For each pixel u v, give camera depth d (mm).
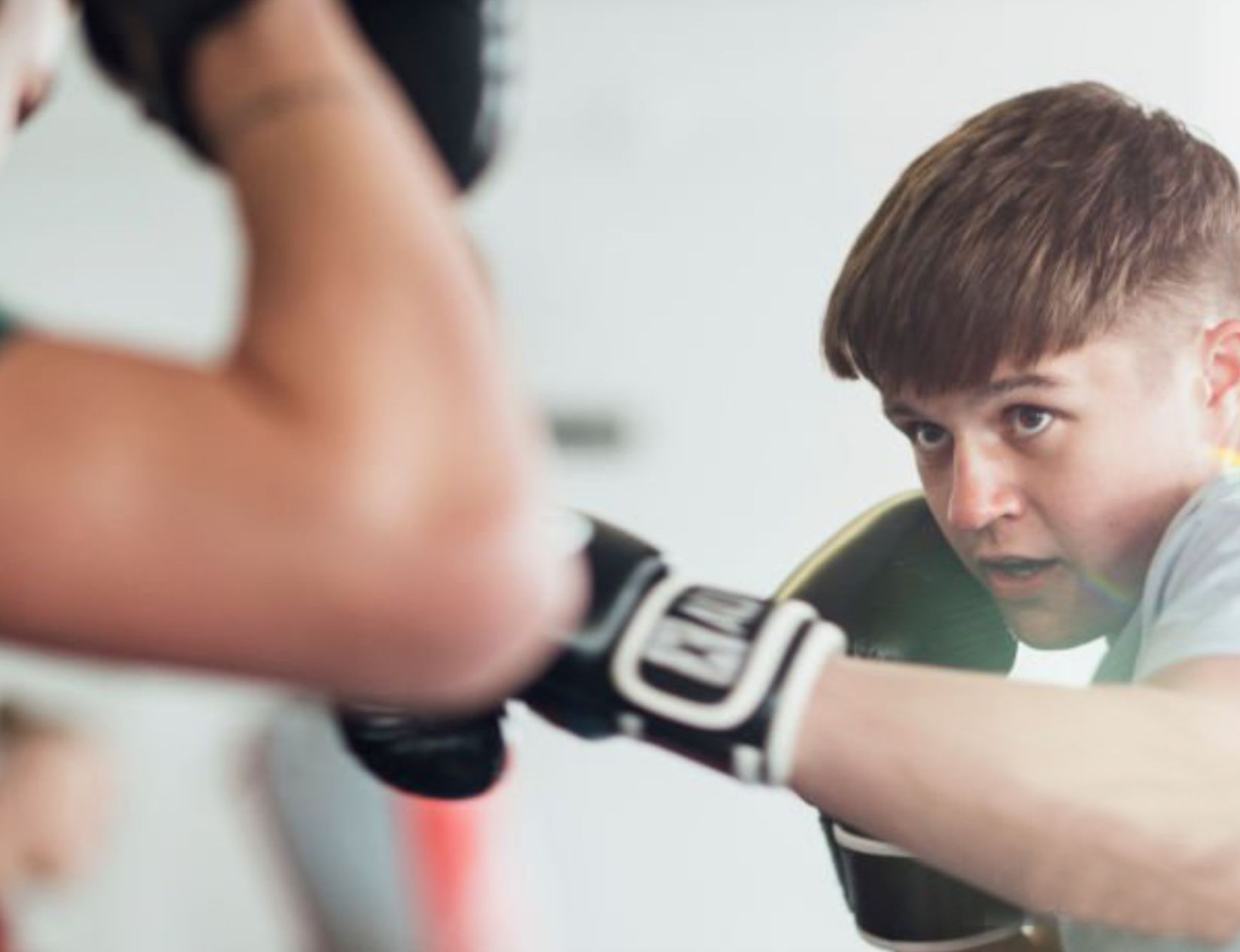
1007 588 1327
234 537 565
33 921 2961
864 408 2457
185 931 3121
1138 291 1298
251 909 3213
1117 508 1304
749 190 3701
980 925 1229
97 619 582
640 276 3736
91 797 3002
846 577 1354
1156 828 903
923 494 1392
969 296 1309
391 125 628
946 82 3459
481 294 618
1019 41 3234
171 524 565
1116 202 1313
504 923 1955
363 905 1882
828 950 2555
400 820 1889
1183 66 2434
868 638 1327
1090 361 1293
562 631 928
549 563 625
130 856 3131
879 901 1236
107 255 4367
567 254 3828
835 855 1273
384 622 583
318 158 603
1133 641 1296
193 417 574
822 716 899
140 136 4312
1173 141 1353
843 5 3549
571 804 2816
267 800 1942
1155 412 1300
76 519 564
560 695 933
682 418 3270
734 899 2730
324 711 1859
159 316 4418
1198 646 1065
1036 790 890
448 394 579
